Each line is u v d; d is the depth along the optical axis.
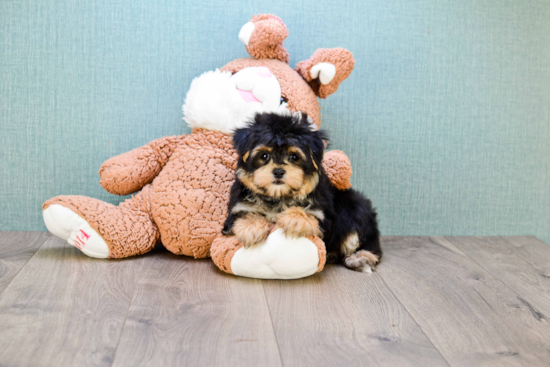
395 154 2.48
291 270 1.79
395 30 2.40
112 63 2.32
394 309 1.63
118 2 2.28
